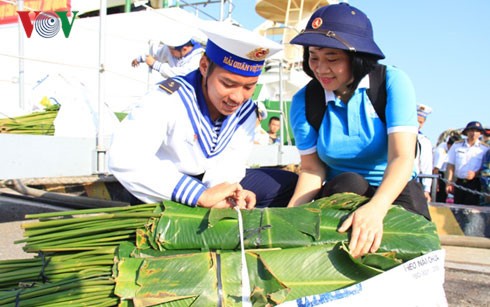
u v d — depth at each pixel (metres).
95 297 1.89
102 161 4.30
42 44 7.89
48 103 6.10
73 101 4.53
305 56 2.77
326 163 2.91
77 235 2.17
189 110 2.48
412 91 2.54
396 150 2.43
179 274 1.92
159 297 1.85
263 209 2.23
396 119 2.47
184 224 2.12
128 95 8.68
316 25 2.49
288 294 1.91
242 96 2.39
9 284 2.07
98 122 4.29
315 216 2.16
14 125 4.54
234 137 2.74
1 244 4.23
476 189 8.30
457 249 5.19
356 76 2.54
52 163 3.89
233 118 2.66
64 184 5.91
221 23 2.49
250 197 2.38
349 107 2.63
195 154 2.59
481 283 3.89
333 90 2.66
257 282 1.95
